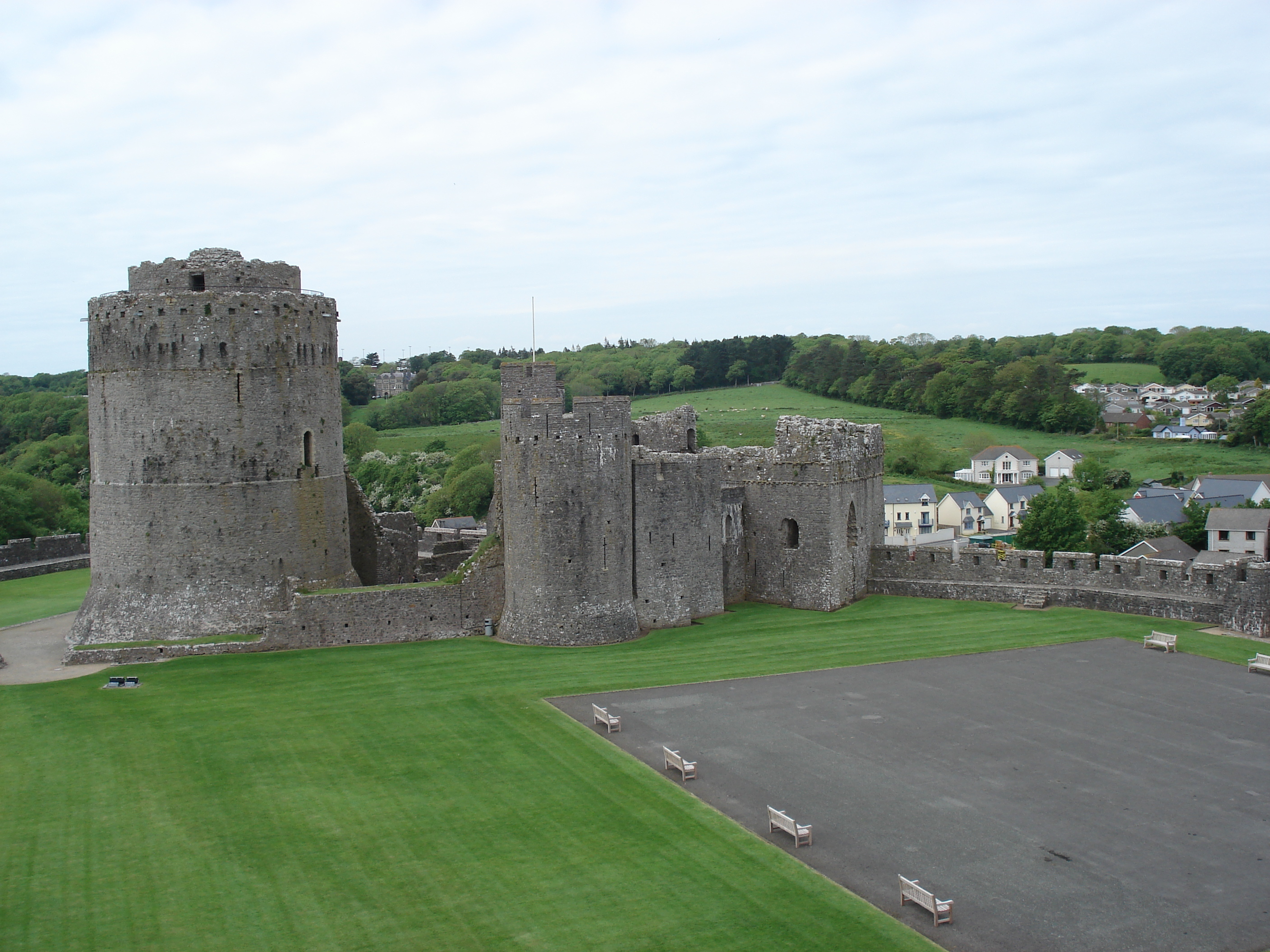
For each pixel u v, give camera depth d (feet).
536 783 126.31
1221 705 156.15
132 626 181.68
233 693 160.25
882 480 258.57
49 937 92.99
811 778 128.57
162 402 181.16
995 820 116.57
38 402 627.46
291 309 189.57
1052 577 226.79
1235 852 108.78
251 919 95.96
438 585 195.31
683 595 210.38
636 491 203.10
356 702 156.15
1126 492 524.93
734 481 238.27
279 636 183.93
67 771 130.00
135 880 103.19
